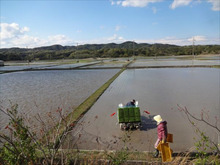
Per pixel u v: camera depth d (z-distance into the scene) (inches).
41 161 185.0
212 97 503.2
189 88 635.5
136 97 537.6
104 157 201.8
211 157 203.2
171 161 193.9
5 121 371.6
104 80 896.3
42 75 1205.7
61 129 284.7
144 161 194.1
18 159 152.4
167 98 513.3
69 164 187.6
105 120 363.3
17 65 2426.2
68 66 1875.0
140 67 1413.6
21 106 475.8
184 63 1700.3
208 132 289.4
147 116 379.6
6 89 743.7
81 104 471.5
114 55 4284.0
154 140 271.9
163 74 1023.0
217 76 886.4
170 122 342.0
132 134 296.8
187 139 272.2
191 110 402.6
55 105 476.1
